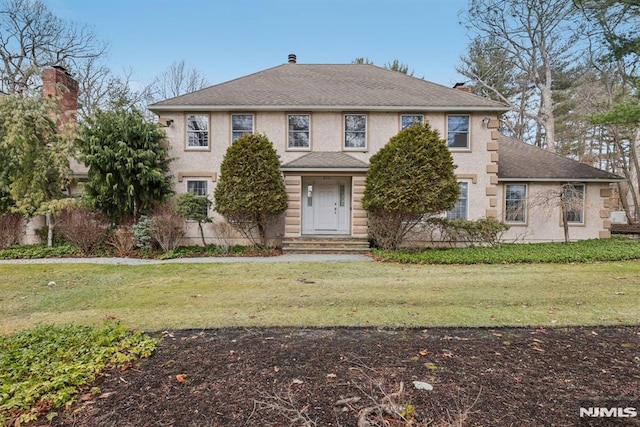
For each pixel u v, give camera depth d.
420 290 6.74
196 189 13.28
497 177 13.19
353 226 12.48
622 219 22.78
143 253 11.19
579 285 6.99
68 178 12.11
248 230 12.44
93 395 2.90
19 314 5.45
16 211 11.65
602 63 14.65
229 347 3.98
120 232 11.38
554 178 13.33
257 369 3.39
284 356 3.71
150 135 11.79
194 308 5.64
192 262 10.10
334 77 15.21
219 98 13.28
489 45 21.95
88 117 11.47
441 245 12.61
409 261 9.89
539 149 15.45
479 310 5.39
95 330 4.35
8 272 8.62
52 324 4.78
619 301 5.85
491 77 24.66
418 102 13.24
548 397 2.85
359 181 12.48
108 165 11.11
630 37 13.17
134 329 4.60
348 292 6.63
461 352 3.80
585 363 3.51
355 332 4.50
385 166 10.99
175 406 2.75
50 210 11.41
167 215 11.55
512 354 3.74
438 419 2.52
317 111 13.31
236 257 11.09
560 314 5.17
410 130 10.85
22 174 11.51
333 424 2.49
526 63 21.67
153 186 12.02
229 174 11.56
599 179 13.34
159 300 6.18
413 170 10.52
